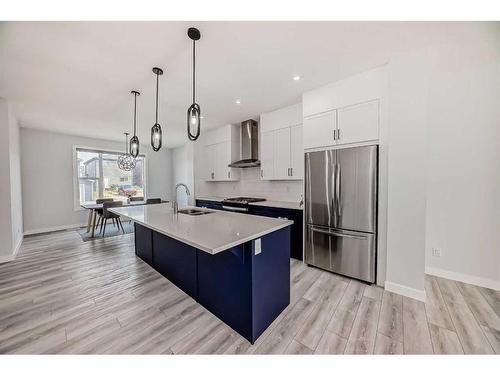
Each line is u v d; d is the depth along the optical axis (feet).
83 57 6.78
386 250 7.57
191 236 4.99
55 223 16.87
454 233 8.14
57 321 5.95
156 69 7.55
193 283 7.08
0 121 10.05
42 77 8.05
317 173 9.22
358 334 5.36
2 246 10.30
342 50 6.64
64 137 17.26
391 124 7.14
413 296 6.91
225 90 9.48
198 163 17.66
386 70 7.50
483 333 5.34
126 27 5.46
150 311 6.45
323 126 9.14
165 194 23.97
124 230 16.76
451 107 8.06
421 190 6.73
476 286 7.69
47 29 5.46
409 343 5.04
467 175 7.89
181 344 5.12
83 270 9.38
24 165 15.44
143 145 22.20
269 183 14.53
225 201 14.11
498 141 7.39
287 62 7.27
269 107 11.85
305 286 7.87
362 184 7.96
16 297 7.18
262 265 5.49
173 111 12.01
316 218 9.32
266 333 5.46
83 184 18.56
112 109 11.62
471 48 6.57
